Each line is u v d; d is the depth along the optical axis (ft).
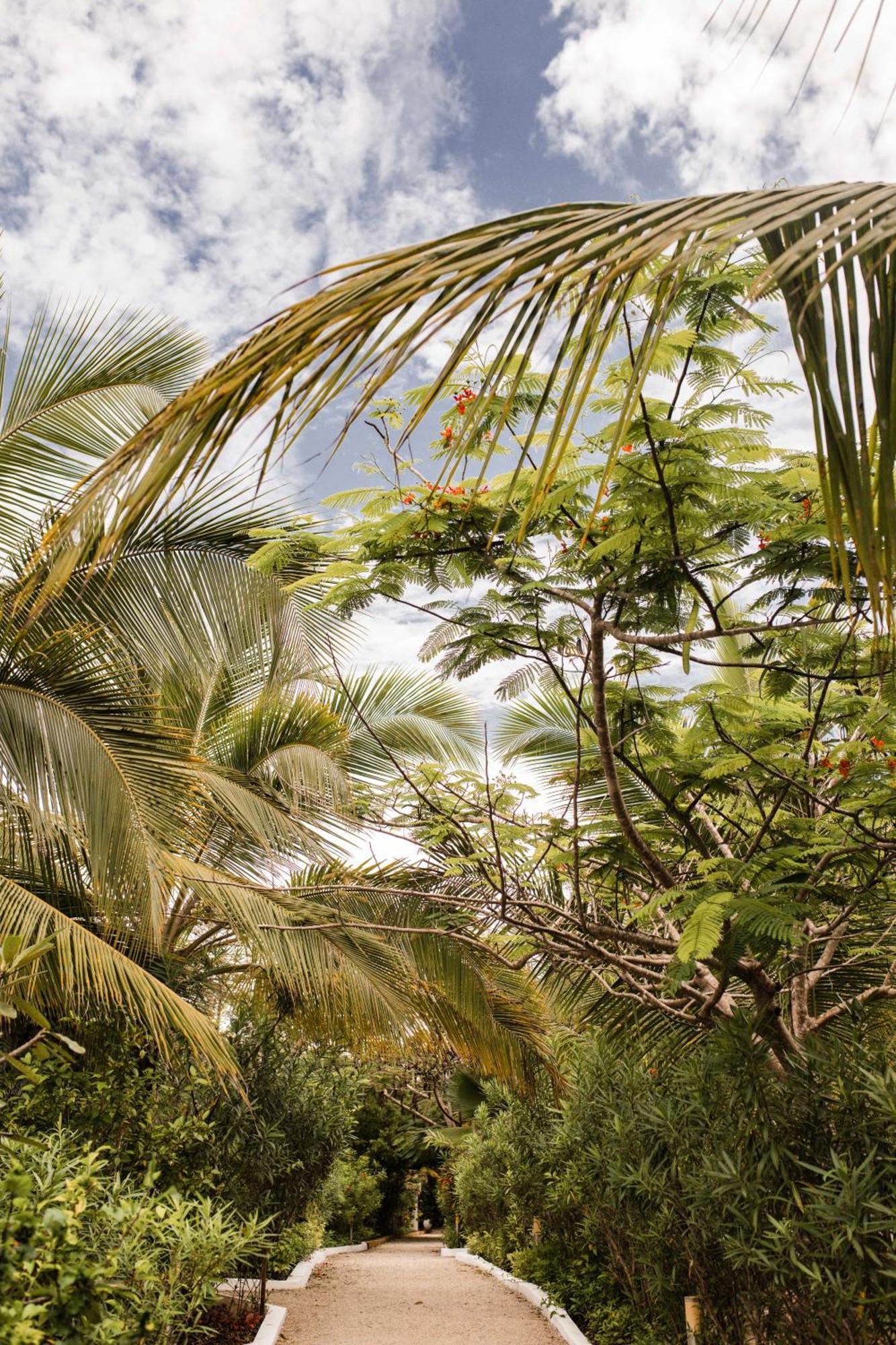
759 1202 12.72
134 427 22.91
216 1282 14.25
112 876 17.83
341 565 13.50
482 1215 39.17
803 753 16.14
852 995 18.94
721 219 3.97
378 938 23.98
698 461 10.43
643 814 18.42
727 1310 15.69
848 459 4.39
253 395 4.45
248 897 21.39
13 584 18.63
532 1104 29.63
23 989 16.07
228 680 27.35
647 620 13.17
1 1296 7.73
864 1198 11.19
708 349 10.57
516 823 17.95
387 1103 64.54
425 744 31.40
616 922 18.63
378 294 4.27
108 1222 11.86
